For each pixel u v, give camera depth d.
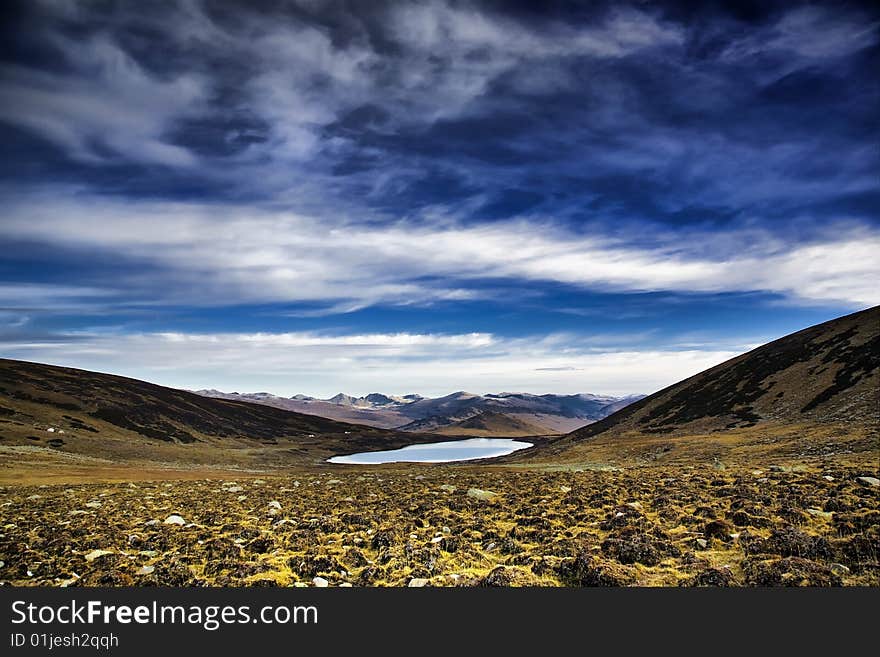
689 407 120.94
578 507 24.89
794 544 15.57
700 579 14.15
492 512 25.47
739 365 133.12
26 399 146.38
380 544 19.39
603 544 17.02
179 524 25.30
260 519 26.08
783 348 125.06
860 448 48.19
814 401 85.75
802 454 52.72
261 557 18.53
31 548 20.22
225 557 18.48
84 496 37.38
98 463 92.56
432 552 17.69
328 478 57.16
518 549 17.91
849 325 113.25
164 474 70.69
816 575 13.54
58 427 127.81
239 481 52.69
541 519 22.11
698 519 19.98
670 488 29.00
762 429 81.19
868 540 14.89
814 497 22.31
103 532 22.73
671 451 77.62
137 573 16.94
